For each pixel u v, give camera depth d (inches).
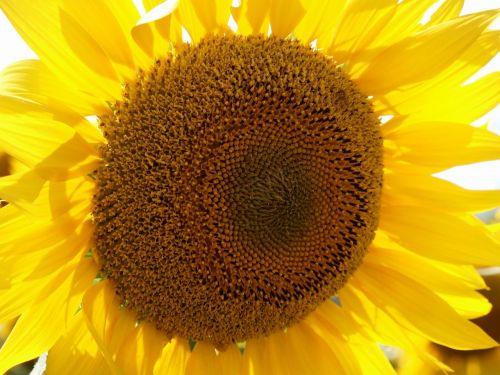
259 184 11.0
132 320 11.2
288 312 12.0
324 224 12.1
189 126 10.5
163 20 10.3
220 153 10.7
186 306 11.1
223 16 11.2
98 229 10.5
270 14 11.4
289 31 11.5
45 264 10.0
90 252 10.7
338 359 12.8
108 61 10.5
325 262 12.1
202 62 10.7
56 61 10.1
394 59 12.1
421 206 12.8
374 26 11.9
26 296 10.1
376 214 12.4
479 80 12.5
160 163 10.4
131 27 10.7
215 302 11.2
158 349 11.4
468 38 11.8
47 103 10.1
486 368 17.1
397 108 12.6
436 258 12.6
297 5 11.4
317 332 13.0
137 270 10.7
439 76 12.2
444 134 12.4
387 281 13.0
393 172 12.9
